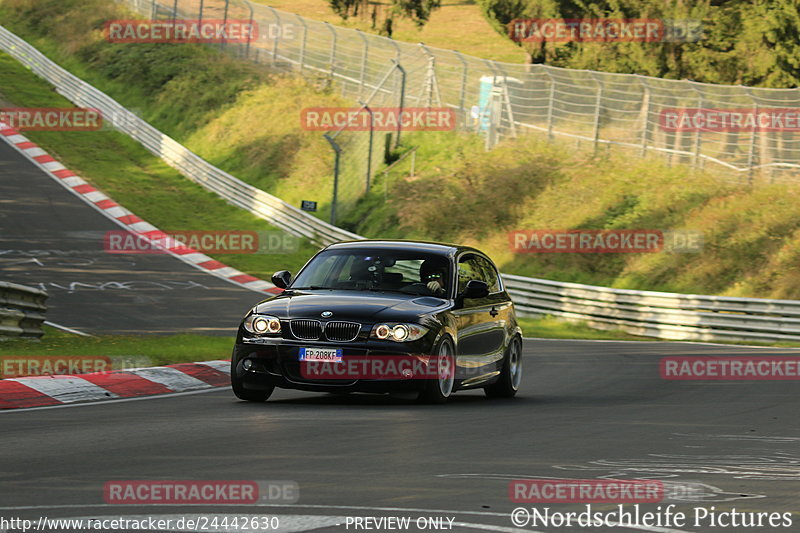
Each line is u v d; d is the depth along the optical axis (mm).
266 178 173125
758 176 139125
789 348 87625
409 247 44219
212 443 29000
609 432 33438
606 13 169250
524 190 147750
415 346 38938
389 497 21500
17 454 26719
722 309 101562
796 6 154000
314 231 144375
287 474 24047
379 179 162250
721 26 161000
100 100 198125
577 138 158750
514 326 47094
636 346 83688
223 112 195500
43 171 164250
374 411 37625
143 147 187500
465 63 174000
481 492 22297
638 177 145875
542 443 30391
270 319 39625
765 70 156875
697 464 27141
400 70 172375
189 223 152000
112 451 27359
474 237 142500
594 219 138500
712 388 51969
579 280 129125
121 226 141000
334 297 40469
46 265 112625
